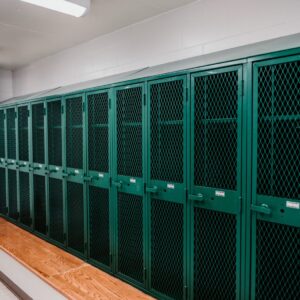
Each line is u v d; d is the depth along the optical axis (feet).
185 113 7.12
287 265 5.61
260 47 6.11
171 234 7.68
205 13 8.79
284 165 5.57
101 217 9.85
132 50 11.19
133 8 9.68
